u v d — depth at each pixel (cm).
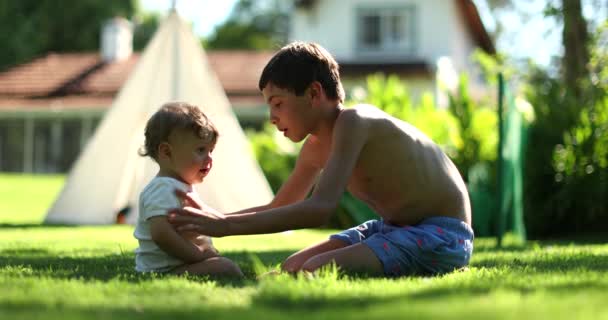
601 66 943
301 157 377
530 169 843
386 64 2094
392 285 268
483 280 281
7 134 2595
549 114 856
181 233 341
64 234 673
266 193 779
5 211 1079
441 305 200
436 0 2098
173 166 348
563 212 837
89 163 812
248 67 2491
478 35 2300
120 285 270
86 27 3762
